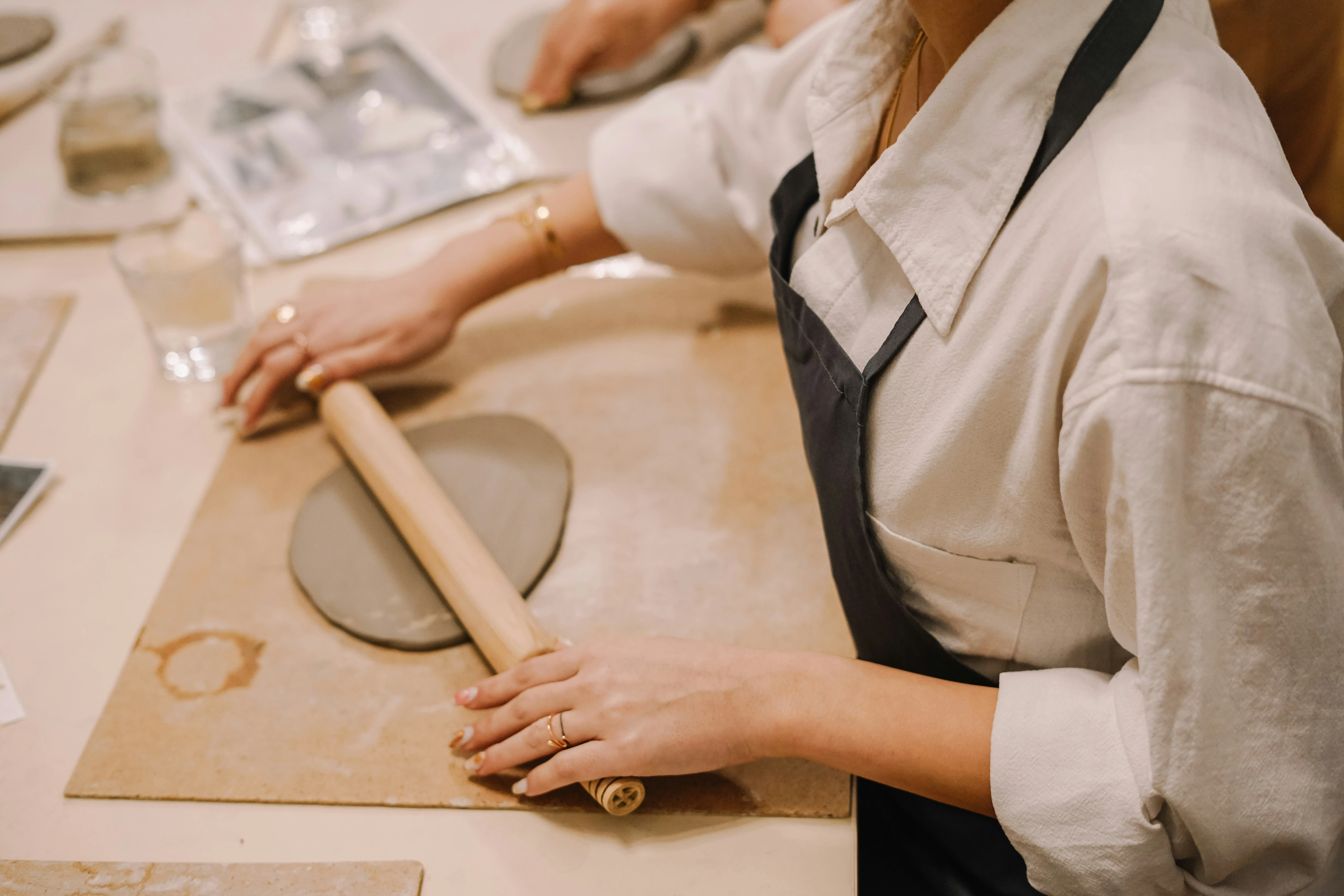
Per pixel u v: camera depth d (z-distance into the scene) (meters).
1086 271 0.52
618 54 1.29
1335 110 0.85
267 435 0.94
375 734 0.70
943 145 0.59
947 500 0.62
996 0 0.59
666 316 1.03
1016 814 0.59
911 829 0.74
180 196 1.20
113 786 0.67
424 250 1.12
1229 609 0.52
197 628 0.77
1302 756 0.53
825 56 0.71
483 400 0.95
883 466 0.64
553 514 0.83
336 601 0.78
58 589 0.82
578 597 0.78
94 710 0.73
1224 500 0.50
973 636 0.68
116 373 1.01
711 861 0.63
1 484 0.89
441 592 0.77
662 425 0.91
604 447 0.90
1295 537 0.50
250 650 0.76
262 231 1.14
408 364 0.96
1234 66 0.57
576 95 1.31
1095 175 0.53
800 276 0.70
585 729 0.65
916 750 0.62
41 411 0.98
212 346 0.99
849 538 0.68
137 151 1.20
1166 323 0.49
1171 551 0.50
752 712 0.64
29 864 0.63
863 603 0.70
